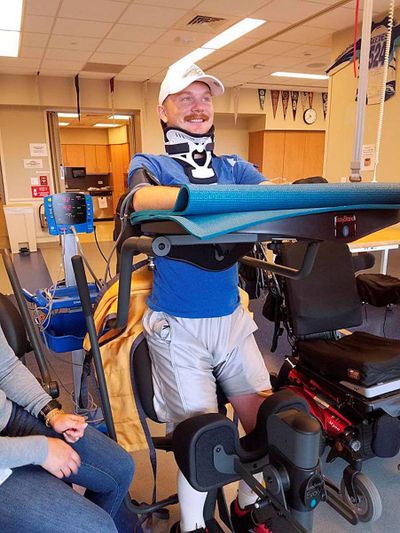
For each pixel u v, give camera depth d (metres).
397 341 1.80
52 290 1.79
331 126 5.09
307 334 1.89
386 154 4.31
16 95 6.72
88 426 1.23
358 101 1.20
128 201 0.98
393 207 0.81
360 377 1.55
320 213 0.74
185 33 4.78
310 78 7.34
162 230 0.80
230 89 8.20
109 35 4.79
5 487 0.98
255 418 1.24
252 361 1.26
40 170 7.24
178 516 1.54
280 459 0.91
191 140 1.17
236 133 9.29
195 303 1.14
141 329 1.26
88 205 1.88
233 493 1.64
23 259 6.32
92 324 1.15
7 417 1.16
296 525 0.85
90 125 10.89
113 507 1.22
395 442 1.56
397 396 1.54
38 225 7.33
